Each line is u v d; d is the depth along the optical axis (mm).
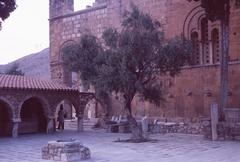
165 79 27656
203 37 26297
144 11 29500
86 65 20594
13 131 24266
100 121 31281
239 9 24312
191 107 26359
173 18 27656
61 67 35875
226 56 21125
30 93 25562
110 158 13852
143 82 20391
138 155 14562
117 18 31562
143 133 23078
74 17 35406
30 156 14906
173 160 13141
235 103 24203
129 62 18969
